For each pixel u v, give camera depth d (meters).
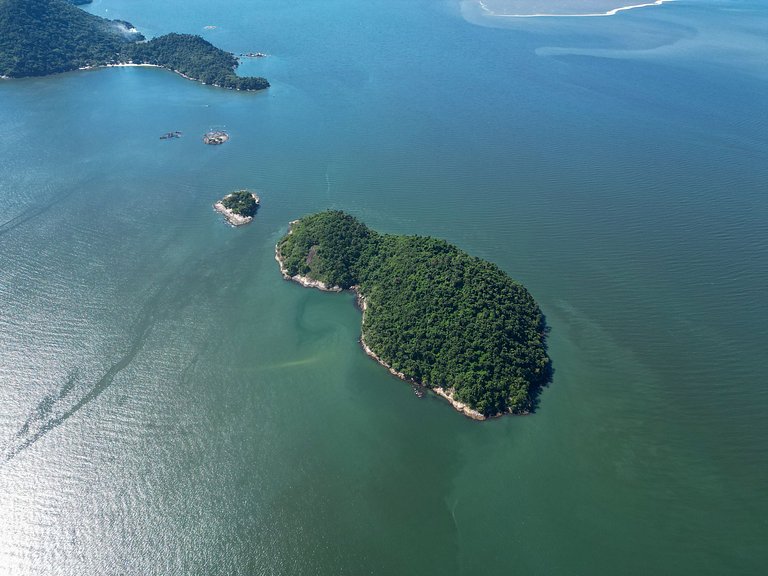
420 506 114.81
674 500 115.62
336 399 137.50
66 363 145.00
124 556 105.75
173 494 116.25
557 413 133.62
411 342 144.88
